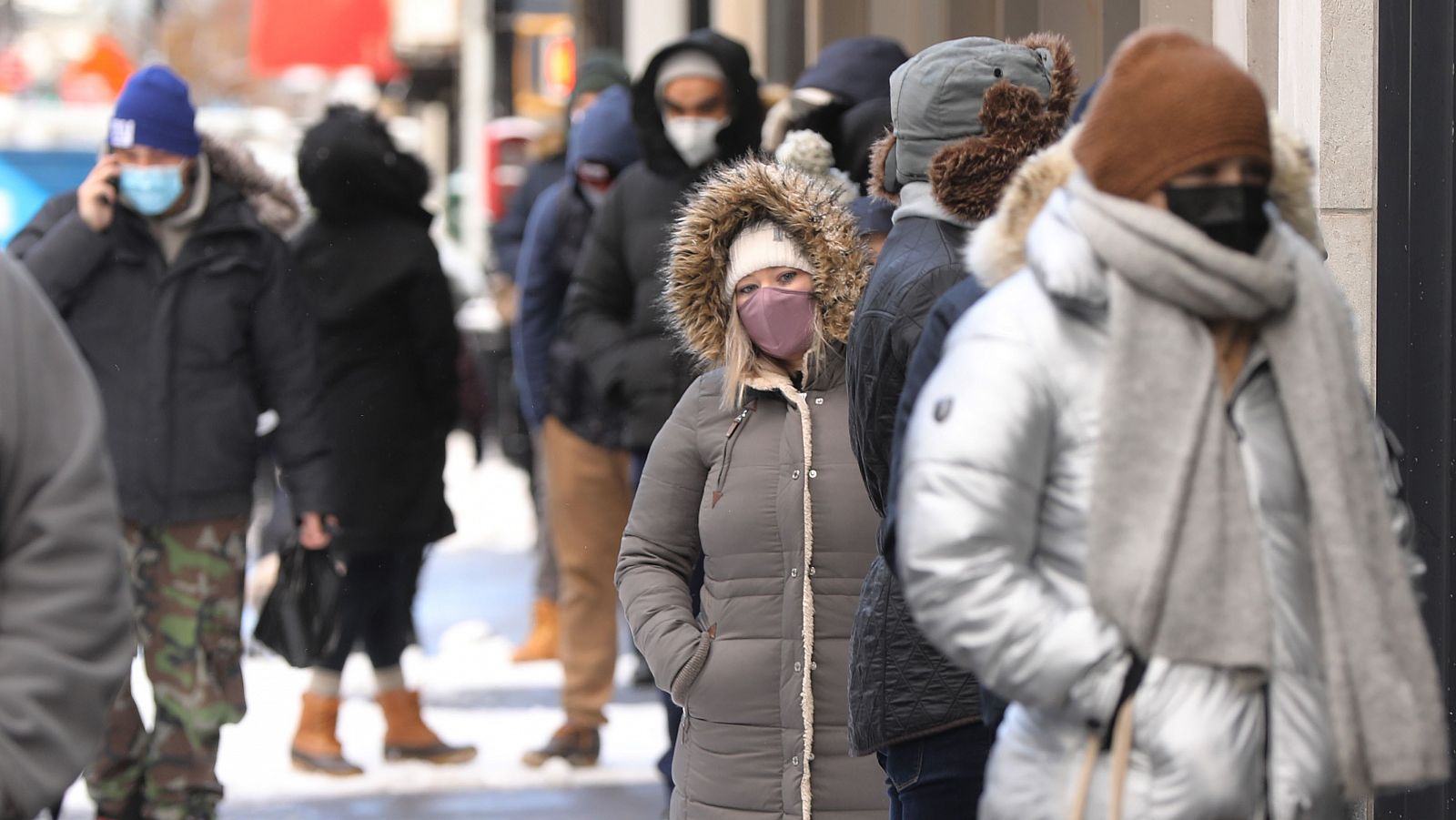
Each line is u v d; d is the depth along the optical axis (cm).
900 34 3006
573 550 2580
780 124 2105
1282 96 1758
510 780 2530
